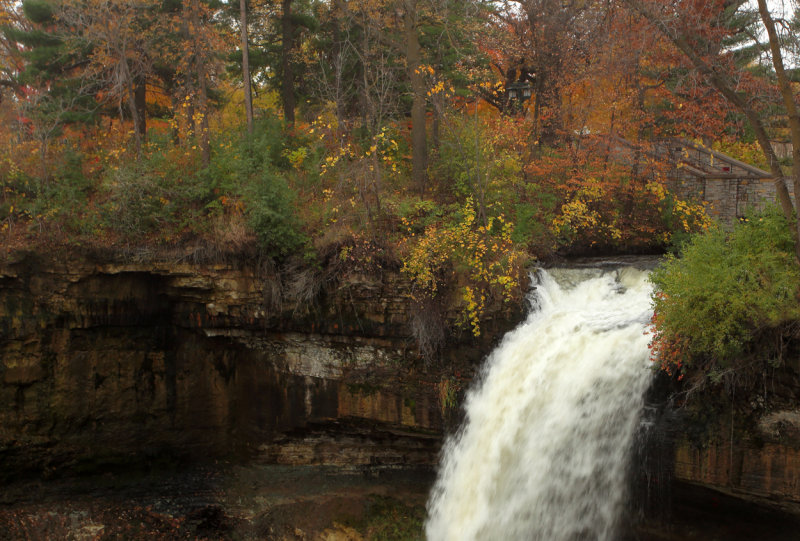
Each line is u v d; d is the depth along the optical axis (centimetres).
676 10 1304
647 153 2092
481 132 1955
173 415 1839
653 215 2072
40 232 1736
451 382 1586
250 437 1825
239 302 1753
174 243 1772
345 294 1681
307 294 1688
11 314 1680
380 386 1670
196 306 1803
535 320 1528
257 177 1820
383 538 1609
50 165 1955
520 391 1445
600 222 2025
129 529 1633
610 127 2017
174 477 1827
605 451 1301
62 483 1752
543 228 1895
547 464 1375
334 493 1723
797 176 1142
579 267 1670
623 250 2038
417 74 2005
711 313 1134
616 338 1329
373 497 1695
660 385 1230
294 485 1766
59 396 1730
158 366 1823
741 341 1122
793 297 1098
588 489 1323
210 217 1828
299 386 1762
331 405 1728
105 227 1775
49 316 1706
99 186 1916
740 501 1212
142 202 1789
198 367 1852
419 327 1602
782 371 1108
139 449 1809
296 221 1762
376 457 1753
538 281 1627
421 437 1673
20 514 1655
